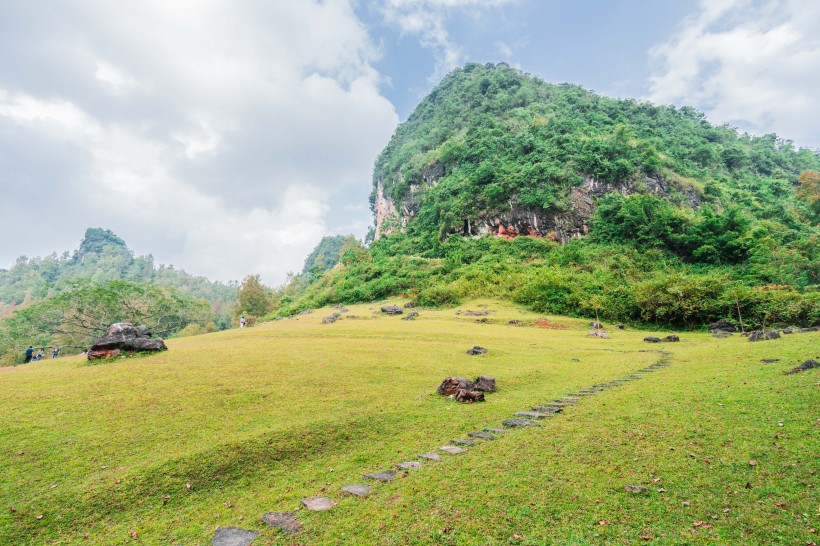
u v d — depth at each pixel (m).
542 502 8.80
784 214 98.94
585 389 19.95
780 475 8.88
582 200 105.12
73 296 67.12
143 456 12.41
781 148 169.75
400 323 50.25
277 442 13.58
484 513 8.52
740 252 77.88
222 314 165.62
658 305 50.03
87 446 12.88
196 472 11.71
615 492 9.02
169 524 9.45
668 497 8.59
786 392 14.11
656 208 90.12
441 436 14.53
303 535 8.38
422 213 135.00
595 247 90.31
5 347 68.75
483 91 177.88
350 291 86.12
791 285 56.19
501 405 17.81
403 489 10.09
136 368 21.91
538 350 32.41
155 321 85.56
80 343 77.12
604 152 111.00
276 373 21.64
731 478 9.05
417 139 186.88
